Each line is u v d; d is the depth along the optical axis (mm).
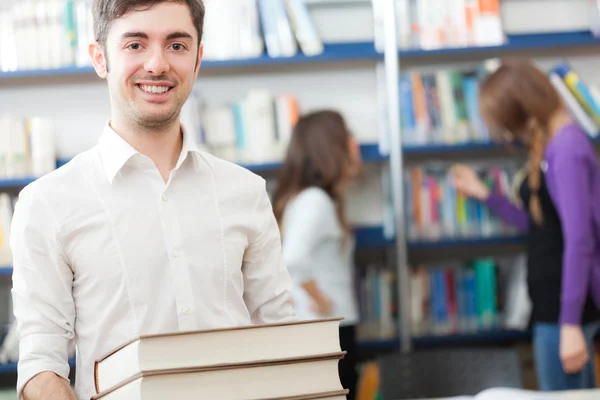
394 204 4301
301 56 4242
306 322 1348
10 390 4258
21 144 4191
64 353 1661
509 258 4633
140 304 1712
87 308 1709
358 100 4629
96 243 1714
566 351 3197
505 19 4621
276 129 4273
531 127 3328
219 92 4586
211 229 1798
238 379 1294
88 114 4539
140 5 1634
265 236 1897
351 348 3650
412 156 4652
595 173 3271
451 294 4379
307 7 4570
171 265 1744
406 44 4324
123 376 1290
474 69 4410
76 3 4199
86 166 1774
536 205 3350
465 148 4305
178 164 1792
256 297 1889
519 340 4422
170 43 1664
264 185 1924
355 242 4422
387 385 2701
